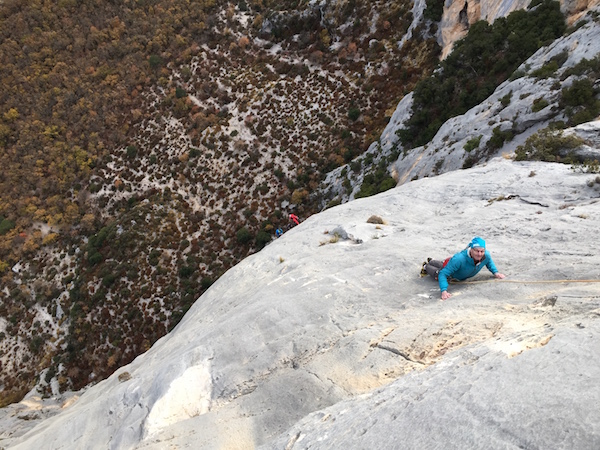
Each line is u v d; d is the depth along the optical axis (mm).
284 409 5395
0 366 40125
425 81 32656
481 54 29969
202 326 10156
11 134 54562
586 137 13055
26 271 45312
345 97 45188
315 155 43250
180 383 6723
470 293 5969
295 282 8922
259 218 41812
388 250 8977
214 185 44875
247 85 49938
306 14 50406
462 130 25375
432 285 6828
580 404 2381
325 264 9422
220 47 54406
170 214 43781
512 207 9961
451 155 24625
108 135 51375
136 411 6918
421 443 2779
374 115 43000
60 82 55906
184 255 40875
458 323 5117
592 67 19703
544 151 13188
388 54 45156
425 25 42812
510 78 25031
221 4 57719
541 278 5656
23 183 50688
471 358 3641
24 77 56562
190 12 57344
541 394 2621
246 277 11852
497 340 3844
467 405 2881
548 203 9523
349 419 3777
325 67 48156
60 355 38781
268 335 7109
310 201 40844
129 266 40031
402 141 33344
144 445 5980
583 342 2979
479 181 12570
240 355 6902
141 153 49250
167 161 47688
